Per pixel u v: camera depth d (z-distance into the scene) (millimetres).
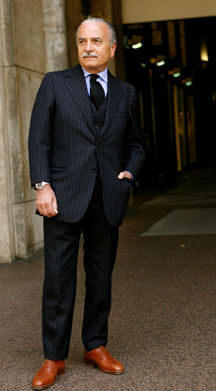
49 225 2535
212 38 26891
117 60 8695
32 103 5820
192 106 23578
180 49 20703
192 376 2555
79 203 2482
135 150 2775
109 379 2576
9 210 5457
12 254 5500
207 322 3340
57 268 2535
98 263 2629
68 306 2580
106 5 8281
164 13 8852
